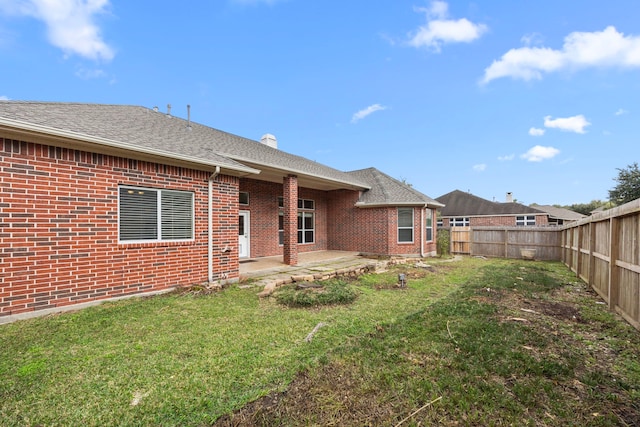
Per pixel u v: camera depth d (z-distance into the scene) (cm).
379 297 644
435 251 1622
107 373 318
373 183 1688
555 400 268
